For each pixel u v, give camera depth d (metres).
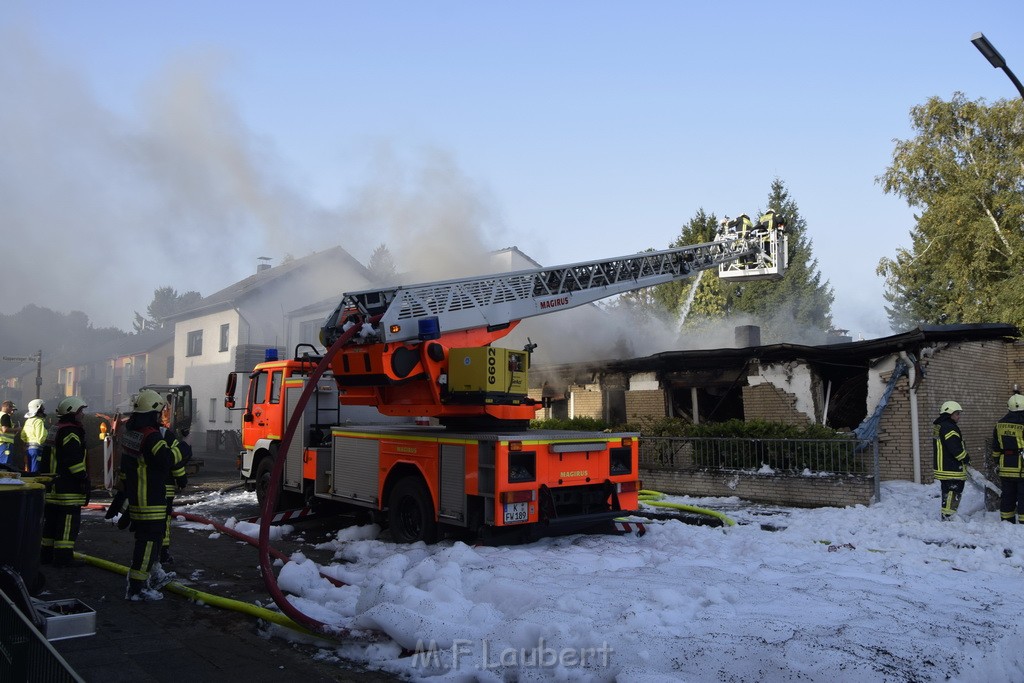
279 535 8.73
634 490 8.02
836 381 13.18
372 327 7.23
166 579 5.91
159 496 5.63
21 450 15.12
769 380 13.30
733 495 11.23
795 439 10.62
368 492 8.26
